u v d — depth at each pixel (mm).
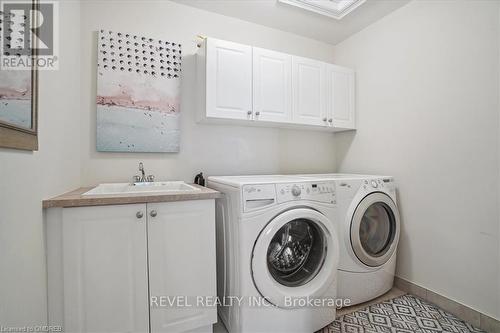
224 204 1532
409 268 1986
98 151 1784
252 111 1959
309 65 2215
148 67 1919
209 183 1808
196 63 2090
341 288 1719
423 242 1890
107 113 1791
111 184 1692
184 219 1328
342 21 2289
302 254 1587
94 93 1784
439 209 1789
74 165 1564
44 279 1073
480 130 1566
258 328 1347
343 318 1639
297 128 2473
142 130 1891
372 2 1996
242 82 1921
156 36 1957
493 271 1509
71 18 1505
